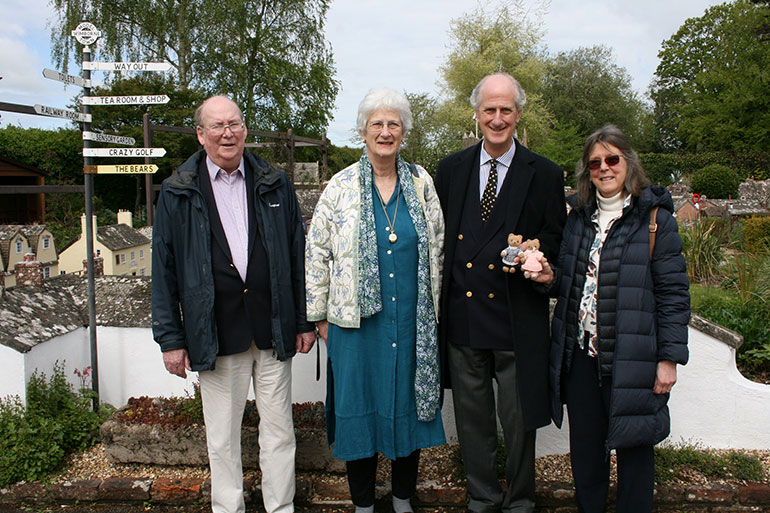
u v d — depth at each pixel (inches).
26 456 128.7
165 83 1117.7
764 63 1314.0
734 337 129.9
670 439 136.2
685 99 1533.0
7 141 1203.2
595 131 100.7
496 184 108.0
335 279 106.4
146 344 158.7
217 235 107.0
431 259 106.7
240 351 108.2
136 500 125.5
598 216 102.3
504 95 101.7
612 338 97.8
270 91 957.2
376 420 108.3
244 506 117.3
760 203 538.0
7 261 645.9
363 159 109.2
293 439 117.2
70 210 989.8
